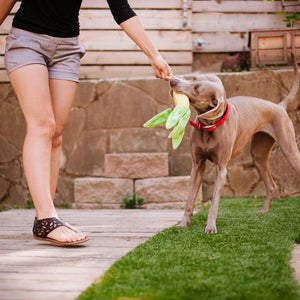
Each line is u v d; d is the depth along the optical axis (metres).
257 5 8.11
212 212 4.05
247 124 4.57
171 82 3.91
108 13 7.59
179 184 6.46
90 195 6.61
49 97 3.46
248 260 2.92
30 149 3.42
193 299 2.21
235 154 4.59
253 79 6.87
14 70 3.37
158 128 6.92
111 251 3.34
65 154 7.01
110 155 6.70
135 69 7.65
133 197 6.52
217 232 3.95
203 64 8.16
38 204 3.48
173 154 6.90
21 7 3.49
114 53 7.62
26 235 4.07
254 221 4.54
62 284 2.53
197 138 4.19
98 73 7.61
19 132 7.08
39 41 3.41
